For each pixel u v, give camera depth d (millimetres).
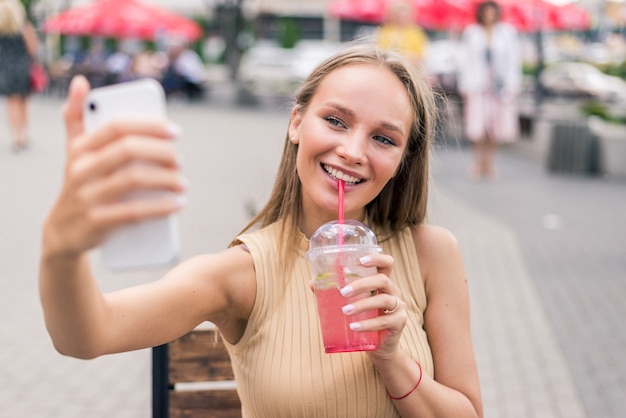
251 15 36781
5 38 12062
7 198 9070
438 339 1981
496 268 6797
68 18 21531
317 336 1814
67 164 954
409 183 2002
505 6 15562
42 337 5078
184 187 946
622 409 4203
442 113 2383
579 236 8039
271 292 1837
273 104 21438
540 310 5750
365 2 16328
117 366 4688
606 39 39375
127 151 917
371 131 1799
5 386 4367
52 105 20016
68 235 986
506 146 15211
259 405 1831
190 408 2484
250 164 11531
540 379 4574
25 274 6332
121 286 5891
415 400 1768
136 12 21250
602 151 12242
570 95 26016
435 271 2018
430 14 15273
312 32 40375
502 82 11406
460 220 8555
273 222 2035
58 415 4051
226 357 2496
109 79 22125
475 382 1963
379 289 1625
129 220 948
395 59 1858
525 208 9422
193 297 1714
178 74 22375
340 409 1790
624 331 5348
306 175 1835
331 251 1608
